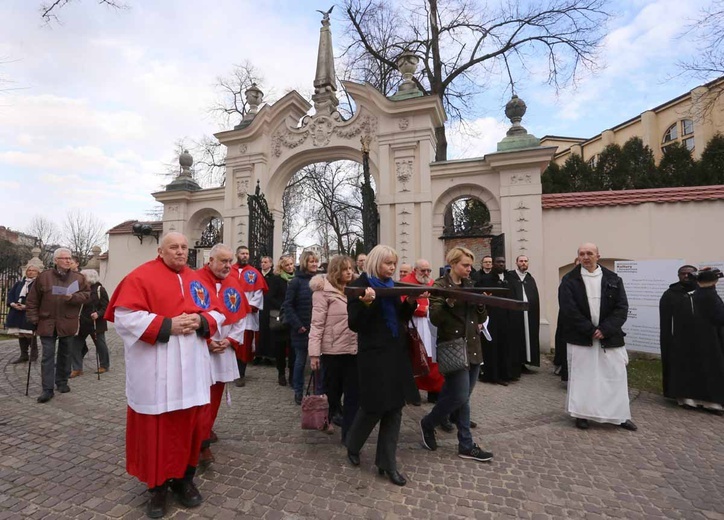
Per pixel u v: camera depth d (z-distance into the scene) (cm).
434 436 359
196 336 271
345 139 985
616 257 786
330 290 391
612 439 388
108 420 423
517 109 891
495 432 404
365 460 333
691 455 352
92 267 1320
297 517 252
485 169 870
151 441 247
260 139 1054
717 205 739
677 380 485
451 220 1066
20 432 389
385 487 290
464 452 341
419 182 907
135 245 1241
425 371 310
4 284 1151
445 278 345
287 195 2341
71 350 562
